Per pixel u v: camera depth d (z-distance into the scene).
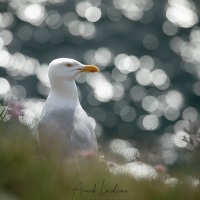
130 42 40.00
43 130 10.27
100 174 7.89
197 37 40.38
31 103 31.72
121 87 33.84
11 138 8.43
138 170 8.80
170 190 7.53
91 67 10.82
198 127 9.30
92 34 40.81
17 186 7.13
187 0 44.75
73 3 44.56
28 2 44.28
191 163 9.05
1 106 10.70
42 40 39.78
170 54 38.22
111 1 45.06
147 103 32.53
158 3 44.72
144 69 36.22
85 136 10.26
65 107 10.52
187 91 34.12
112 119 31.12
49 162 7.78
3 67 35.81
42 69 36.03
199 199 7.43
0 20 41.91
